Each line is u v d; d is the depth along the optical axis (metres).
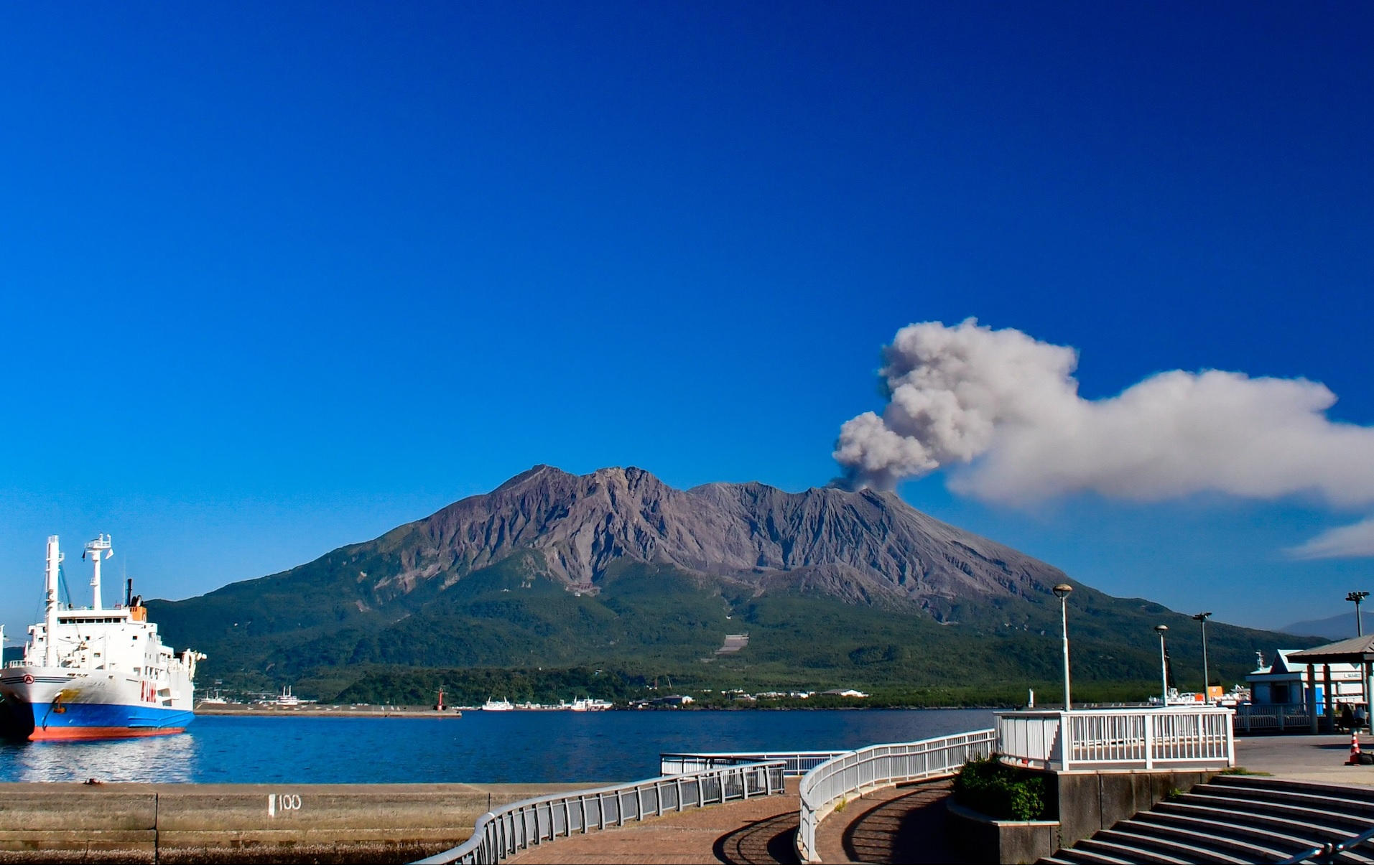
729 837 36.19
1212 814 30.19
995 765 35.38
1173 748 33.19
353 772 127.88
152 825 48.38
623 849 33.97
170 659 179.75
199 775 114.12
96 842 47.88
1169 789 32.47
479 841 27.70
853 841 34.03
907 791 43.38
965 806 34.66
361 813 50.03
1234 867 26.28
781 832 37.09
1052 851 31.27
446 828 50.56
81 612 159.25
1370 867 23.30
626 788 40.12
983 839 31.61
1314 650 60.19
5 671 147.88
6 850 47.41
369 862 49.53
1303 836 27.14
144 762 128.25
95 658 156.12
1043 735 33.53
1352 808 27.39
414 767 139.88
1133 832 30.98
